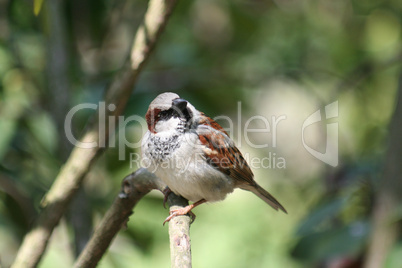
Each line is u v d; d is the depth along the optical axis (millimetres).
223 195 6867
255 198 12148
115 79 5484
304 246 7086
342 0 12750
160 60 10242
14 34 8742
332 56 12523
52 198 5750
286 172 11961
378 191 6688
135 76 5418
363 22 12727
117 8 9547
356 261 6801
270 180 11797
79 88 8766
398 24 12570
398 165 6477
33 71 8828
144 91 8977
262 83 11352
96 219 8898
